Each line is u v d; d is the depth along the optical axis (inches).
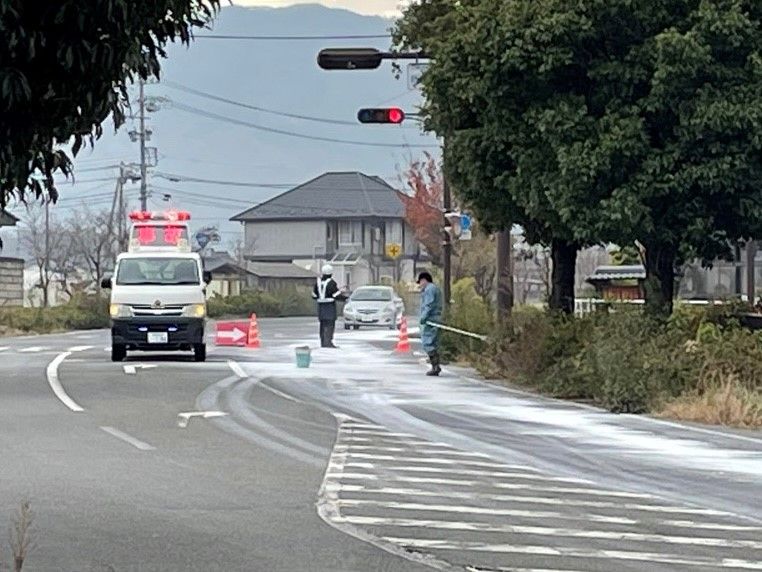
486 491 556.7
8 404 880.3
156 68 305.1
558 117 947.3
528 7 943.7
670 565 415.8
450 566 410.9
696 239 966.4
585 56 963.3
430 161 2527.1
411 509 512.4
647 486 574.2
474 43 968.3
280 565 410.6
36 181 298.8
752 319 1042.7
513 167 1031.0
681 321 991.0
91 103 292.2
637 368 868.0
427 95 1031.6
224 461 637.3
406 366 1227.9
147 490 552.1
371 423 793.6
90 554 425.1
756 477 600.7
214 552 429.4
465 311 1327.5
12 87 272.8
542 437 735.7
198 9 309.9
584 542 450.6
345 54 1143.0
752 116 911.0
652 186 933.8
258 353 1408.7
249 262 3932.1
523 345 1047.6
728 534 468.1
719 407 805.9
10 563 400.5
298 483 573.3
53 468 610.5
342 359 1314.0
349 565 411.2
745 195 950.4
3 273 2645.2
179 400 909.2
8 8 265.4
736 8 914.7
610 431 762.8
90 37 281.1
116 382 1033.5
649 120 954.1
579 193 941.2
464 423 797.2
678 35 907.4
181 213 1331.2
